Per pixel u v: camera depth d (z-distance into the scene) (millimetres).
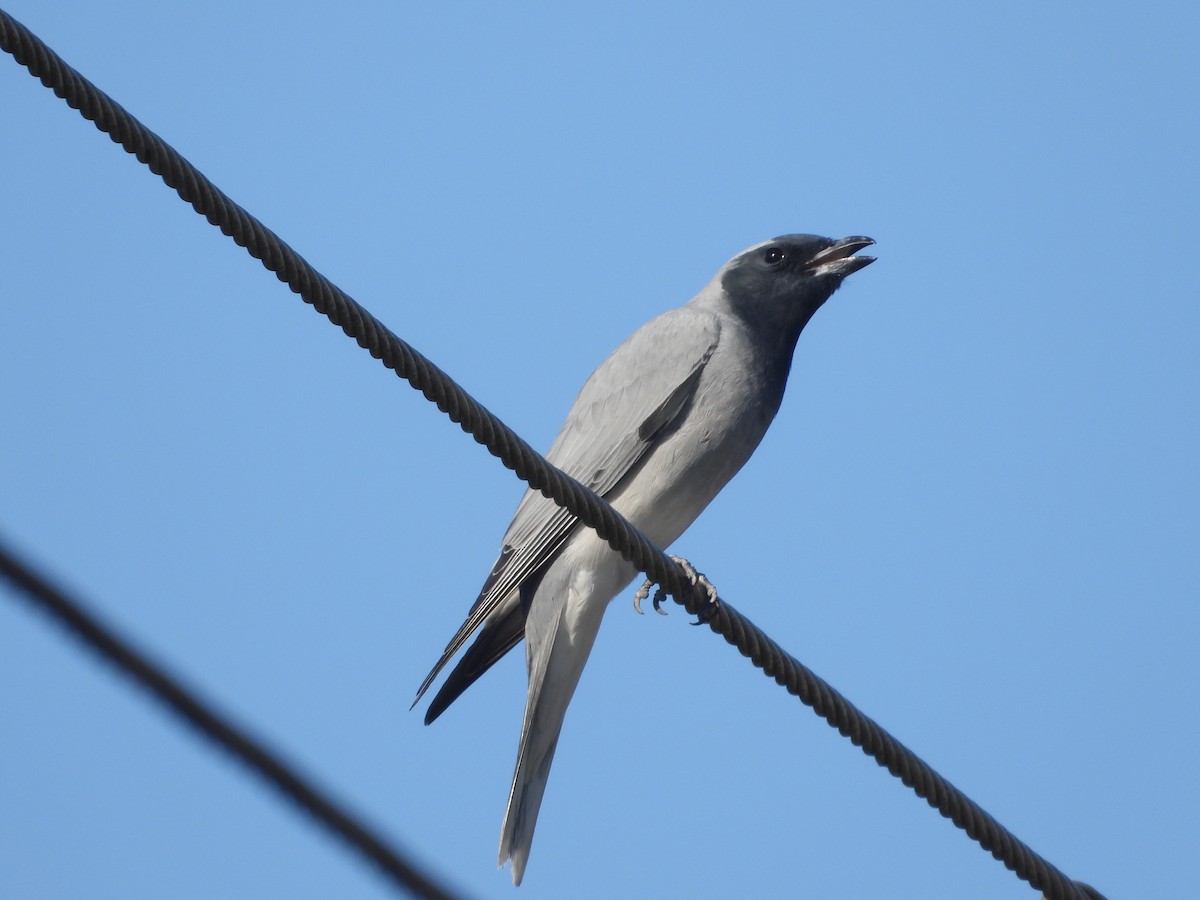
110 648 3967
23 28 6230
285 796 4273
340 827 4379
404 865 4473
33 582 3850
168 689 4051
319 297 7207
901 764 8531
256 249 7012
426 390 7602
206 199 6812
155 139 6668
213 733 4145
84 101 6438
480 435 7848
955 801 8562
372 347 7414
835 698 8539
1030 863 8711
